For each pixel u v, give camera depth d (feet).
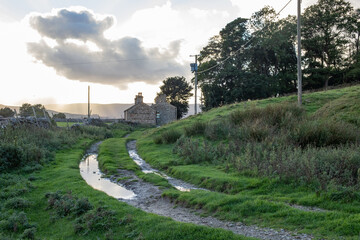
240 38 165.99
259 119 61.00
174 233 21.16
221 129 64.59
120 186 40.06
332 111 59.72
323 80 159.02
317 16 166.30
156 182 39.60
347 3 163.43
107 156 61.72
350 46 169.07
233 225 23.41
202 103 176.14
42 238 23.63
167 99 275.18
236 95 150.71
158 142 72.49
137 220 23.91
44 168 47.24
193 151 51.62
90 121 145.69
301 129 47.88
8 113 128.26
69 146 72.43
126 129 156.35
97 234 22.90
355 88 90.48
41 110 105.40
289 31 157.99
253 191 30.83
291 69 168.35
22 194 33.60
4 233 24.18
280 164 34.24
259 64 174.60
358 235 18.99
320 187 27.35
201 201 28.96
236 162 41.50
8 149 44.88
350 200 24.77
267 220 23.29
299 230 20.93
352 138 43.45
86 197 28.94
